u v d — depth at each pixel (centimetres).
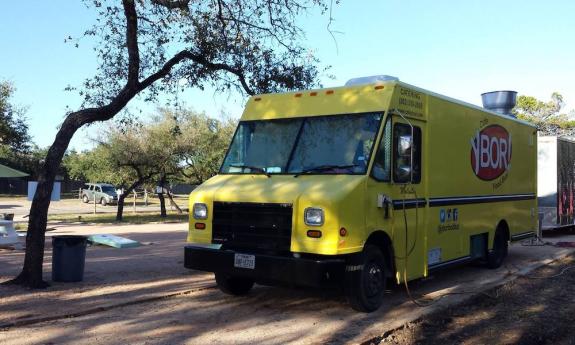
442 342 607
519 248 1440
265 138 791
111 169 2903
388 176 718
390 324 661
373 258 708
